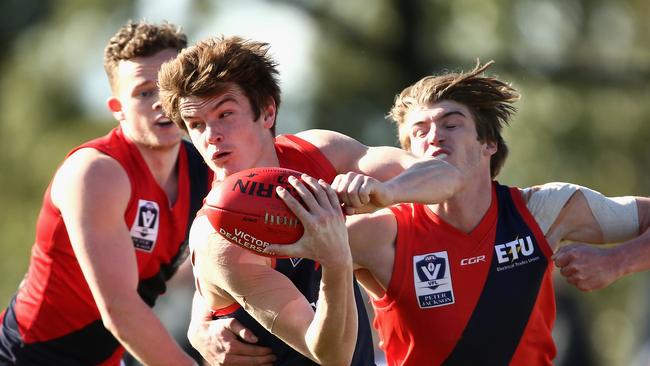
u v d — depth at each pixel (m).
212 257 13.30
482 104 16.83
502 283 16.89
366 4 50.72
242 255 13.09
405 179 13.55
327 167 14.94
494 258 16.94
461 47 49.72
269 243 12.30
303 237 12.16
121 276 16.38
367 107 48.16
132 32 17.72
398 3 49.44
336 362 12.91
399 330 16.97
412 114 16.98
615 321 51.06
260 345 14.47
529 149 46.22
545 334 17.22
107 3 51.25
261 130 13.87
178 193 18.25
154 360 16.20
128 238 16.84
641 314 37.72
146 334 16.14
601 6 48.50
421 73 49.19
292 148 15.01
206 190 18.58
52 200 17.73
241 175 12.62
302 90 48.28
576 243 17.03
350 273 12.44
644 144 47.44
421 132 16.88
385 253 16.89
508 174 46.44
